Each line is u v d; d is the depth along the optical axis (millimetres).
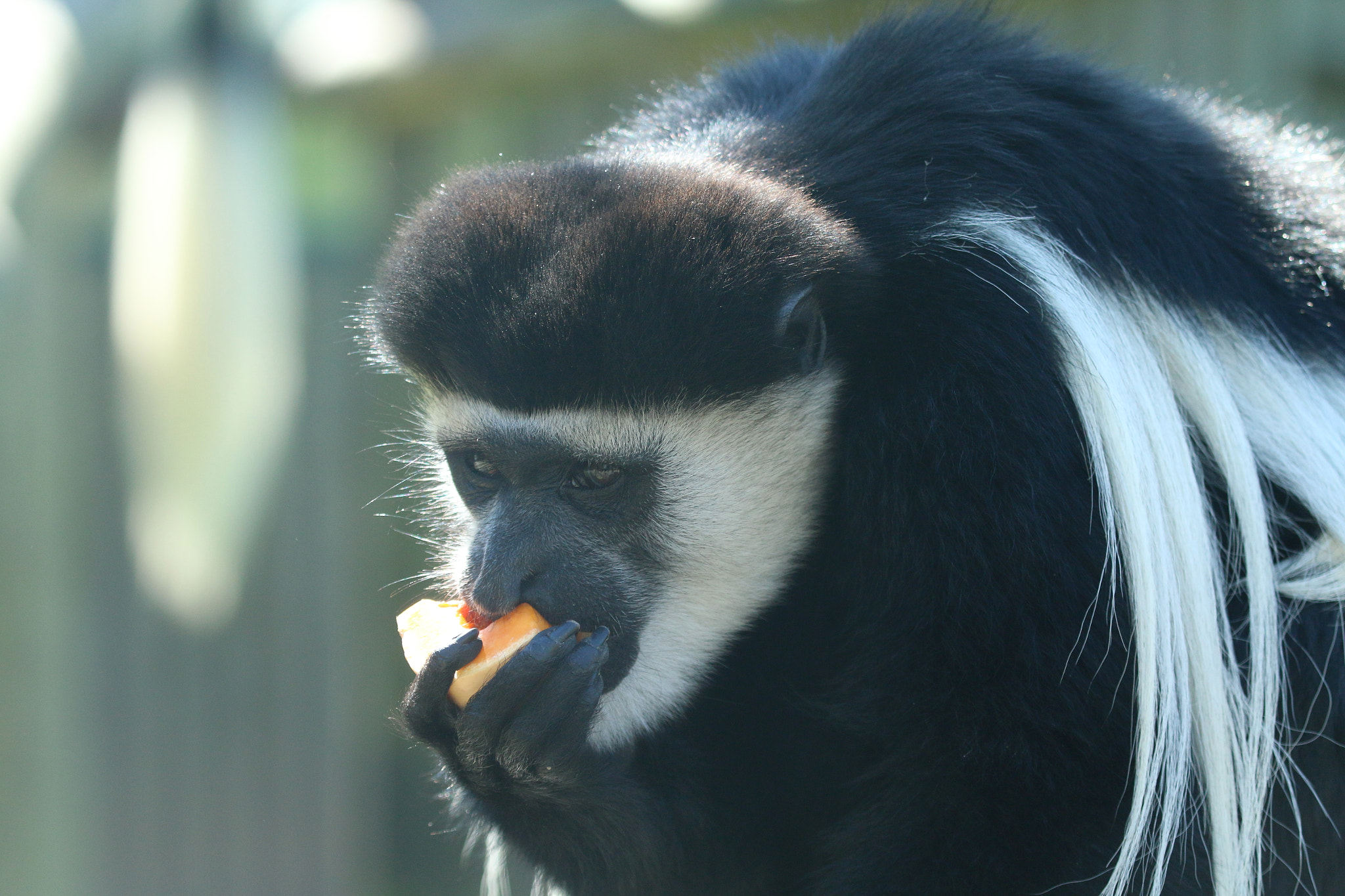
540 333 4887
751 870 5398
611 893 5215
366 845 11547
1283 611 5016
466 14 9680
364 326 6121
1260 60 9328
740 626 5406
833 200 5184
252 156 9500
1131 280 5070
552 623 5117
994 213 5020
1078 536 4688
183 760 11008
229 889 11016
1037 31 5910
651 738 5289
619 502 5199
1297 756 4988
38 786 8883
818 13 8844
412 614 5238
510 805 5094
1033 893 4652
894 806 4844
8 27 9117
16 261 8828
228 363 9375
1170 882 4691
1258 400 5133
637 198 5016
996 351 4812
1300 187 5555
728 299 4914
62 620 8992
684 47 9406
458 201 5230
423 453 6328
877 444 4984
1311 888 4996
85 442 10852
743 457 5191
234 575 10367
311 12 10023
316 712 11102
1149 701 4535
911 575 4840
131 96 9406
